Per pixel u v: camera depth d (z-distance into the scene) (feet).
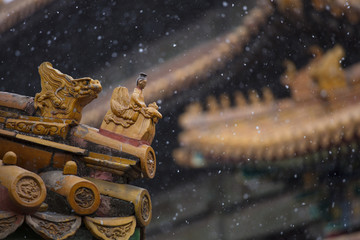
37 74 52.80
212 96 48.03
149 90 48.08
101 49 56.70
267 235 54.54
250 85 46.78
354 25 40.45
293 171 50.11
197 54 50.96
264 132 42.47
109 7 55.11
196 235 59.67
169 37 56.29
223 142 44.65
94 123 45.52
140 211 8.66
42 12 47.65
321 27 41.55
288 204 53.06
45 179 8.05
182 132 52.90
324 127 38.65
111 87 56.80
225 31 52.34
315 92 42.86
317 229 51.19
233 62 46.06
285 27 42.34
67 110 8.65
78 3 50.80
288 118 42.57
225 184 58.03
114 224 8.16
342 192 48.91
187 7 55.88
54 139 8.58
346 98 40.34
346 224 49.08
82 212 7.77
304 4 40.34
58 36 51.52
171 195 63.05
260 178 54.24
